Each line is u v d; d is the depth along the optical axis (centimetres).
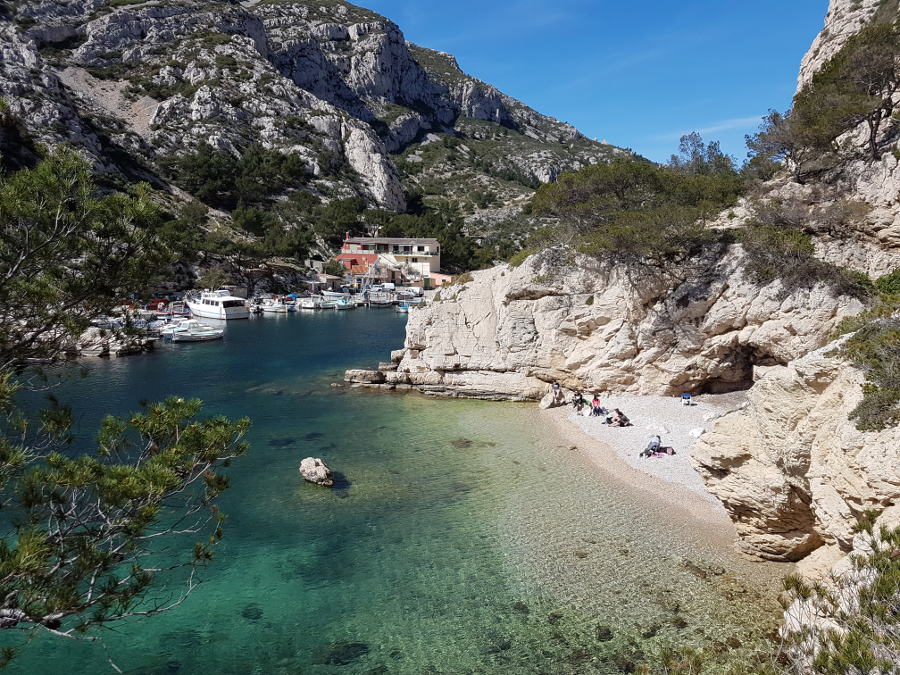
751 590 1669
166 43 17088
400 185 18000
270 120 16062
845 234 3319
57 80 12269
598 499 2336
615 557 1881
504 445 3055
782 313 3128
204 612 1606
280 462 2769
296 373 4859
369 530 2094
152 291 1299
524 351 4109
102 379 4472
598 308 3819
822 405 1447
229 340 6600
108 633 1505
